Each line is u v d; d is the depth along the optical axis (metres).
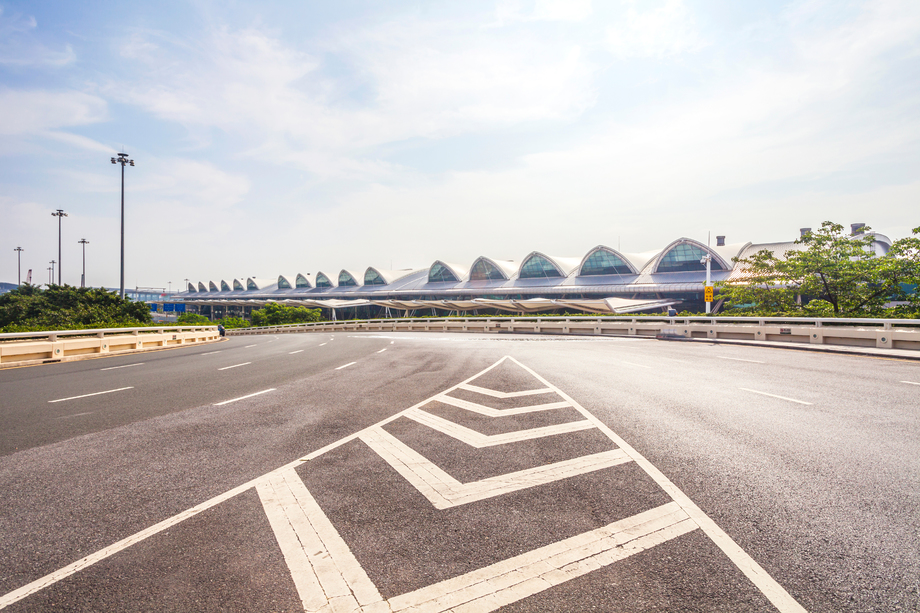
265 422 6.91
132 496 4.19
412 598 2.71
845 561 3.08
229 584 2.87
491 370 12.61
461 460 5.08
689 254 62.22
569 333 31.53
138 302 39.00
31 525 3.65
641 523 3.60
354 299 95.94
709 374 11.45
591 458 5.09
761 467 4.81
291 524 3.62
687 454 5.22
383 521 3.66
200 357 18.33
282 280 129.50
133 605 2.69
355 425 6.67
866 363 13.33
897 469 4.75
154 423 6.92
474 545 3.30
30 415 7.56
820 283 25.72
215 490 4.31
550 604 2.65
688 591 2.77
